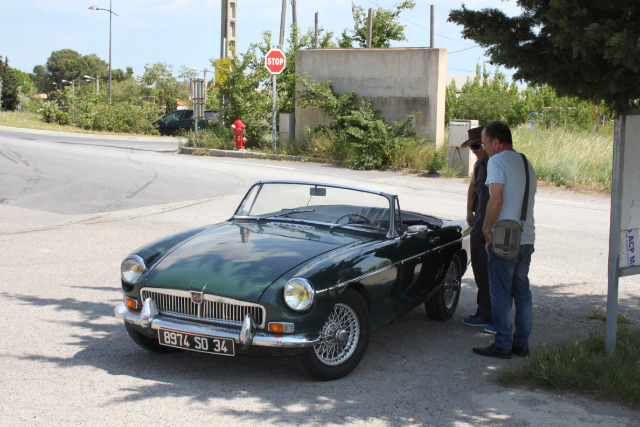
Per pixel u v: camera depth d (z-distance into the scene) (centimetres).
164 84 5666
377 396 435
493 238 501
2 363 484
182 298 458
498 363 505
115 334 562
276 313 431
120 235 1003
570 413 408
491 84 2914
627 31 383
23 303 648
